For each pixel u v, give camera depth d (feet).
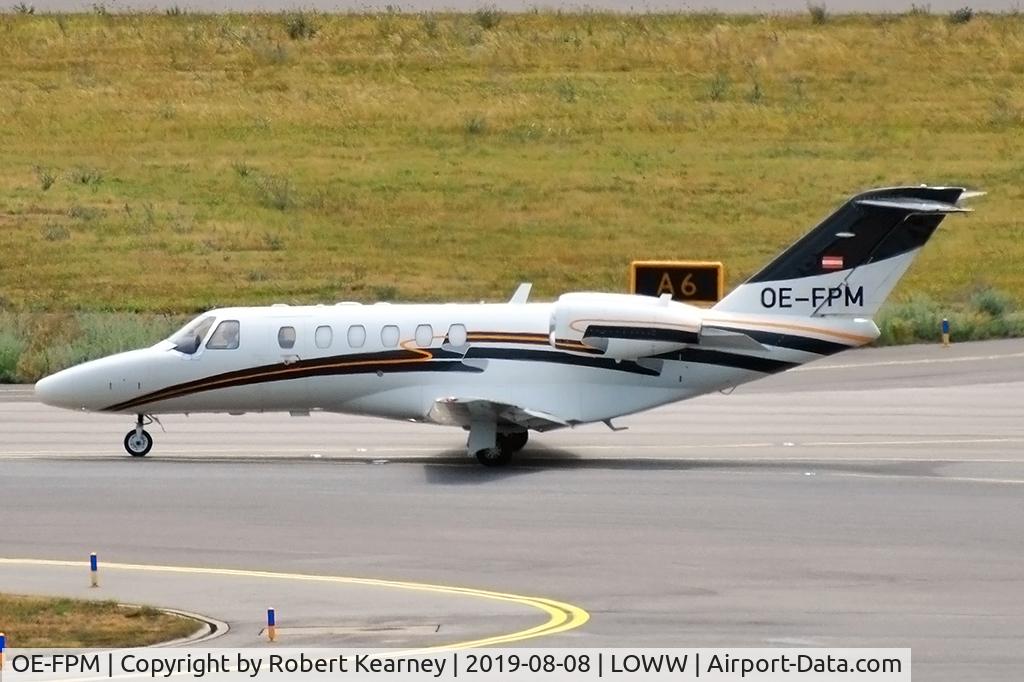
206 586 273.33
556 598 263.90
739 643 235.20
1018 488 354.54
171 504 340.18
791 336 381.81
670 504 337.31
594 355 384.88
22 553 298.76
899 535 308.60
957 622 247.29
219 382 393.70
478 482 362.12
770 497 344.28
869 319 383.65
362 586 272.72
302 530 315.78
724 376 385.09
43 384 397.80
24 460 396.57
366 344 390.63
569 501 340.80
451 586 272.51
